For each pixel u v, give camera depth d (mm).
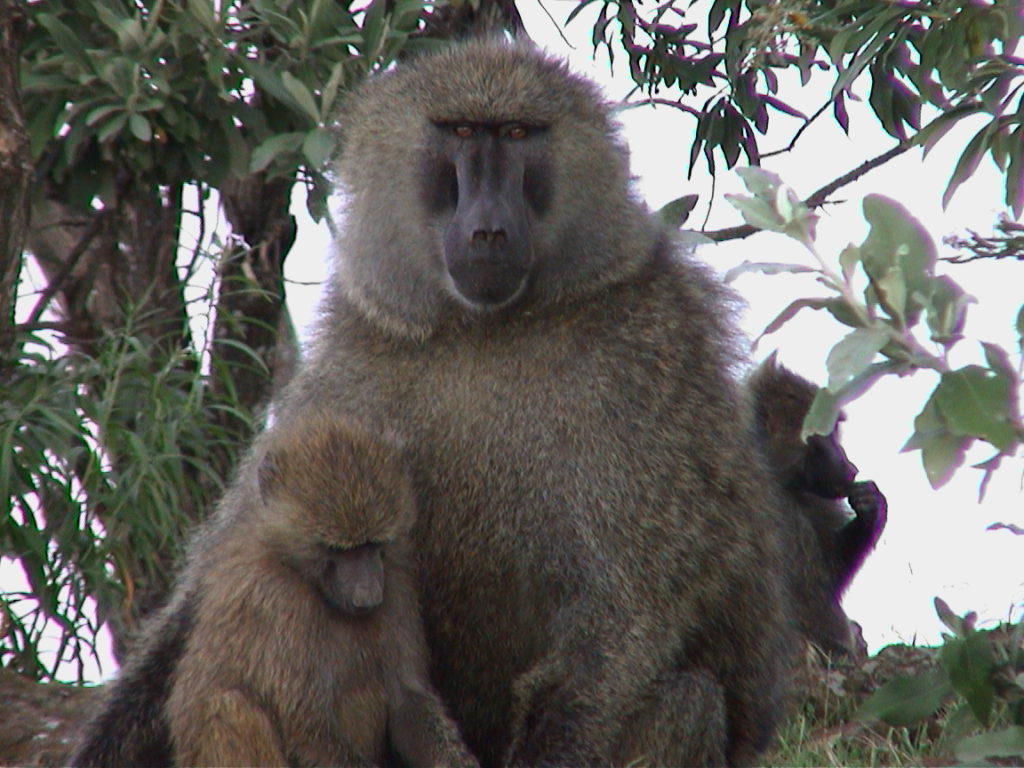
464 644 9383
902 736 11766
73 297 16703
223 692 8664
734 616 9414
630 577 9008
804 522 13680
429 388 9328
